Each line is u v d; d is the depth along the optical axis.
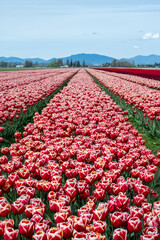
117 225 2.65
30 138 5.88
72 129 6.71
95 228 2.51
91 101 11.83
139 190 3.31
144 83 25.50
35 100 12.36
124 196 3.00
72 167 4.29
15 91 16.66
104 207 2.71
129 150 5.04
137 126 11.52
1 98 12.85
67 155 4.44
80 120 7.41
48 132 6.67
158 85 22.91
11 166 4.02
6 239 2.35
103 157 4.54
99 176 3.71
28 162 4.30
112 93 19.47
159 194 4.04
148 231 2.44
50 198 3.20
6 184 3.61
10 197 3.87
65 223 2.46
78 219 2.56
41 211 2.83
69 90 17.00
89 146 5.32
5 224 2.55
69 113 9.28
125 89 16.70
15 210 2.86
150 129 9.59
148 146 8.71
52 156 4.51
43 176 3.71
